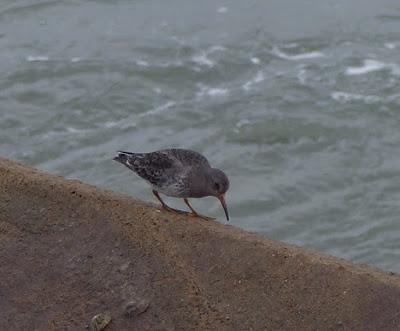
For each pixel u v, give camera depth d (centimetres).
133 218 1036
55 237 1021
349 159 1912
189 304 936
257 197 1816
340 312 926
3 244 1019
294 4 2433
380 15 2370
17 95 2134
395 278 984
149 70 2200
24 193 1080
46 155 1958
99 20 2412
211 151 1947
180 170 1050
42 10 2467
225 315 927
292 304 936
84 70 2209
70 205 1058
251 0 2455
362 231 1739
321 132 1988
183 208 1767
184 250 995
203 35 2323
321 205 1800
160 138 1992
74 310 943
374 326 912
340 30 2320
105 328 921
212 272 969
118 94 2123
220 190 1065
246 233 1033
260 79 2166
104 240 1009
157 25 2373
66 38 2341
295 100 2086
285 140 1969
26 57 2267
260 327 916
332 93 2103
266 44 2280
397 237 1717
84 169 1908
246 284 956
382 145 1948
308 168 1894
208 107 2078
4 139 2005
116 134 2009
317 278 959
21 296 962
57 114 2073
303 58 2231
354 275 961
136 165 1071
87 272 977
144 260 983
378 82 2130
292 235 1738
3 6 2483
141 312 929
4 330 931
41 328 930
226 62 2222
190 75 2184
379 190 1830
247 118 2031
